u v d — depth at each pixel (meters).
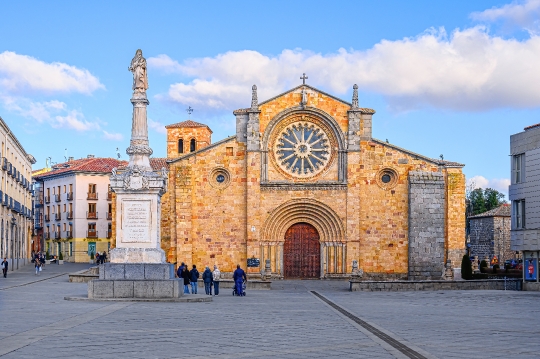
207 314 32.84
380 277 74.25
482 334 25.88
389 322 30.38
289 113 75.25
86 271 69.19
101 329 25.67
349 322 30.11
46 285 58.31
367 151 75.44
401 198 74.88
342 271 74.25
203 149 75.12
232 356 20.00
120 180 40.50
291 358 19.81
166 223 78.12
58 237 135.50
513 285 63.72
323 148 75.62
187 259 73.88
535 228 62.78
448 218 76.19
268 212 74.62
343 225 74.25
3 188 86.31
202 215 74.94
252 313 34.28
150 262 40.31
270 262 73.56
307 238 75.94
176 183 74.50
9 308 34.16
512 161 67.12
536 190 63.00
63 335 23.81
